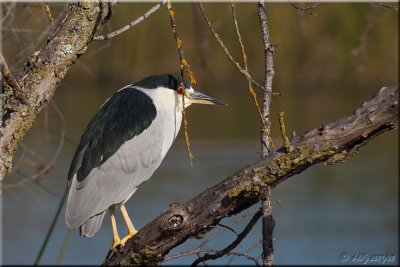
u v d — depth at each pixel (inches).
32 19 302.7
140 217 537.3
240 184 170.7
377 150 813.2
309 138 165.5
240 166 689.0
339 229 508.7
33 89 171.5
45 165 323.3
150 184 637.3
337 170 723.4
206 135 817.5
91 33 176.4
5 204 554.9
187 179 648.4
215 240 474.0
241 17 754.2
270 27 715.4
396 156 771.4
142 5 613.6
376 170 706.8
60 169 667.4
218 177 648.4
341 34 813.9
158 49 795.4
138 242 188.1
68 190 256.1
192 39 751.7
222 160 719.1
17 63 279.1
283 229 516.1
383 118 158.4
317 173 724.0
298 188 655.8
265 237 171.5
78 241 514.0
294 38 810.8
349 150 165.9
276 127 798.5
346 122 162.4
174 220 177.8
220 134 820.0
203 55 286.4
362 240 484.4
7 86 171.5
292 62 905.5
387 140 879.7
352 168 724.7
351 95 922.7
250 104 960.3
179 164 716.7
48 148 593.0
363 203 584.1
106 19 180.2
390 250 464.1
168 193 602.2
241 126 868.6
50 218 542.6
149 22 767.1
